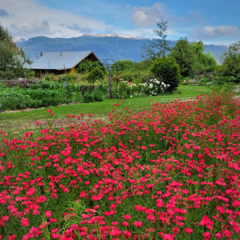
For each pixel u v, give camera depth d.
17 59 25.75
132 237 1.94
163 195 2.28
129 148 4.05
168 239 1.67
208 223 1.85
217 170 2.92
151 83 16.70
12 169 2.77
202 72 39.62
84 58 35.81
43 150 3.31
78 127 4.43
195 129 4.91
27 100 9.94
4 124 6.50
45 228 1.85
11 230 1.90
